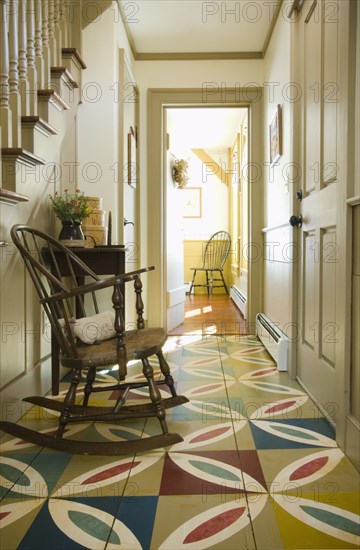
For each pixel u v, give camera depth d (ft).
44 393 7.82
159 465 5.22
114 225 10.24
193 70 13.34
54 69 8.29
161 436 5.67
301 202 8.44
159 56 13.34
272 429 6.25
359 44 5.07
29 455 5.55
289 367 9.03
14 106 6.66
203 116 19.39
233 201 24.71
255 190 13.44
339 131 5.63
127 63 11.57
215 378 8.87
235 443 5.80
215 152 26.37
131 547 3.73
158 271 13.56
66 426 6.42
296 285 8.71
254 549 3.68
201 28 11.89
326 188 6.65
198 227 26.58
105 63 10.12
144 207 13.52
